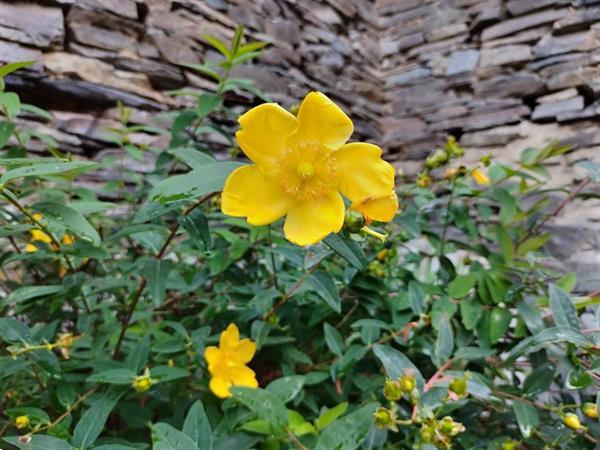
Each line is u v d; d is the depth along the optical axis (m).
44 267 0.30
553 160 0.46
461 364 0.23
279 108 0.15
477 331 0.24
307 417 0.23
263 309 0.24
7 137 0.26
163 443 0.14
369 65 0.62
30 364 0.19
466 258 0.33
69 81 0.39
